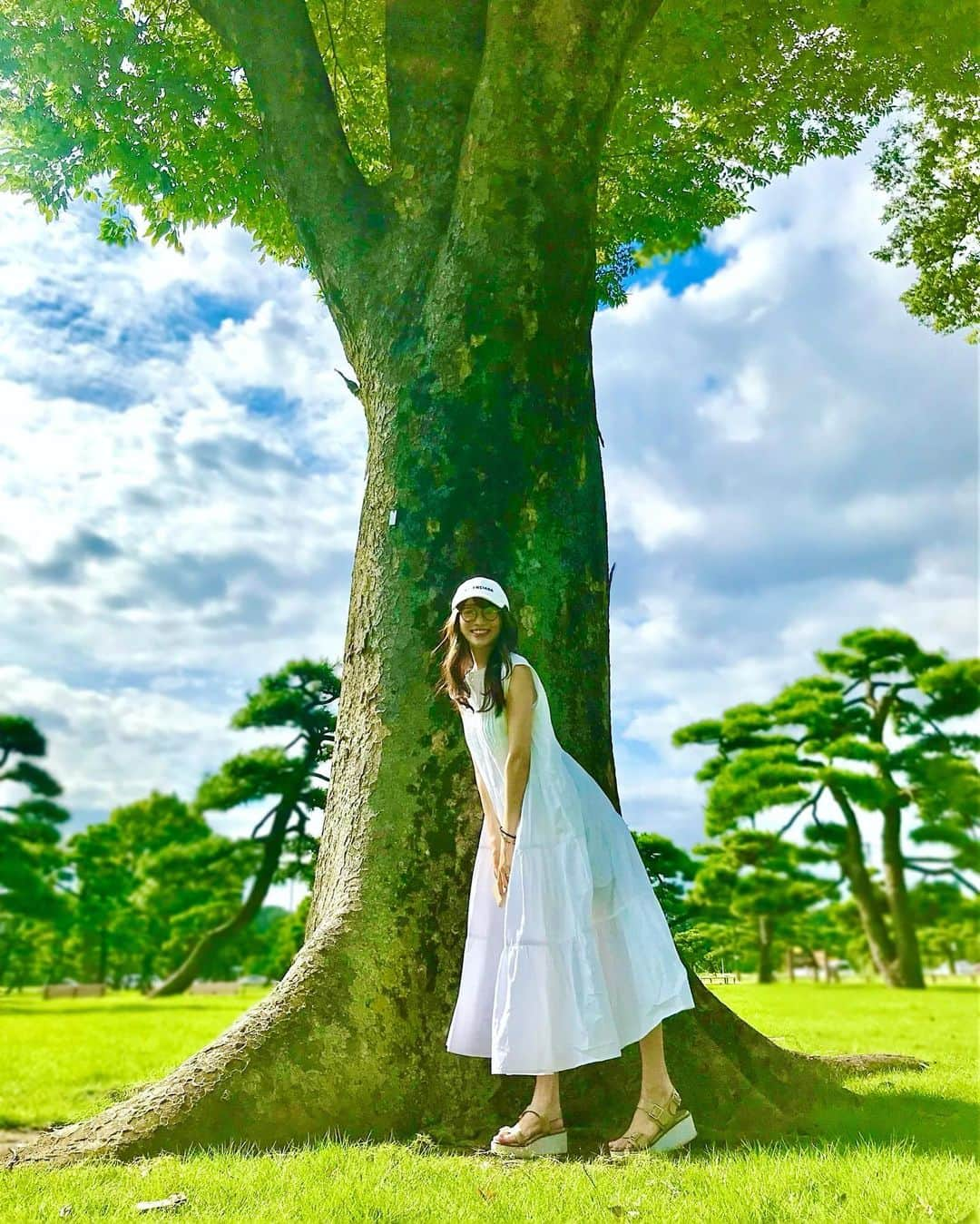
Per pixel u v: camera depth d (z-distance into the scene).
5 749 38.56
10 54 6.88
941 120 8.99
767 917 36.91
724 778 31.77
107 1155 3.64
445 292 5.00
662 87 8.10
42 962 51.69
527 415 4.83
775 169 8.88
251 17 5.85
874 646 32.22
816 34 7.86
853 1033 8.73
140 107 7.30
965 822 31.16
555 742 3.71
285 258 8.92
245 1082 3.88
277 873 28.23
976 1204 2.54
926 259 9.49
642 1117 3.52
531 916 3.51
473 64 5.59
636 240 9.36
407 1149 3.65
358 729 4.73
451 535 4.68
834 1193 2.76
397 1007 4.14
